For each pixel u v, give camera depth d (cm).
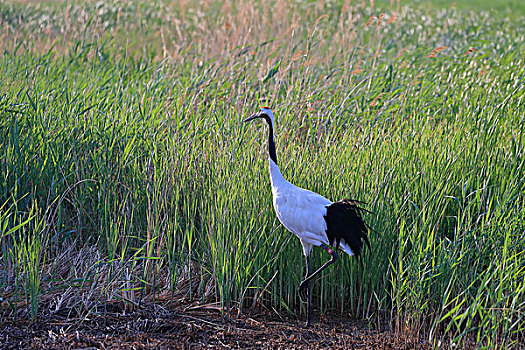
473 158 1123
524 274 898
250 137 1199
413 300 902
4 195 1066
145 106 1386
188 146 1113
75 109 1313
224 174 1027
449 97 1622
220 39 2162
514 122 1309
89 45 2025
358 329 954
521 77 1677
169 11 3053
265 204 1023
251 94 1477
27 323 896
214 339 895
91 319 923
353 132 1241
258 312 1002
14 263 907
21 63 1784
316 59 1770
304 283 967
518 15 4362
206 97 1504
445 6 5075
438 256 923
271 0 2689
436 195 1016
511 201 982
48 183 1160
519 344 857
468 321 823
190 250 1012
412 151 1102
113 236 987
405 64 1969
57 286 980
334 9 3200
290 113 1366
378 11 3562
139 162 1169
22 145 1140
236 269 966
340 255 1012
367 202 1005
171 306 993
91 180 1102
